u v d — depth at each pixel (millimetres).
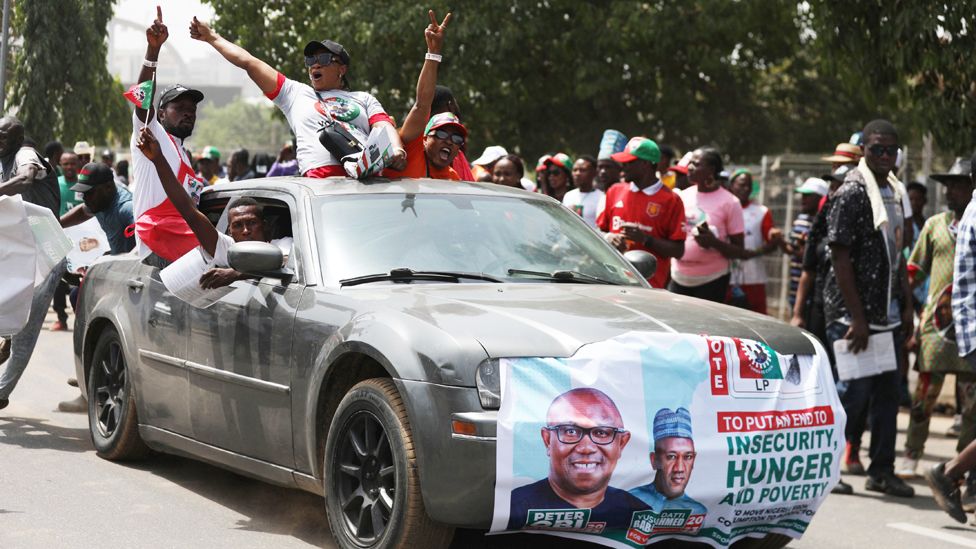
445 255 5285
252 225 5637
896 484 7211
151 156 5508
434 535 4375
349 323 4699
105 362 6805
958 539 6035
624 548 4332
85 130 11375
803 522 4789
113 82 11508
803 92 29938
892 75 10398
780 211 16953
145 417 6285
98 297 6840
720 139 28422
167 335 6000
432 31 6230
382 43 23391
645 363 4316
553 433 4145
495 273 5270
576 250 5691
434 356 4266
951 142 10203
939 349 7500
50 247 7000
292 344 4992
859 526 6281
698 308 4914
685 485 4312
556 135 27047
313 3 23266
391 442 4410
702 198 8984
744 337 4633
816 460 4660
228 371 5438
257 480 6352
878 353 7086
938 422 10227
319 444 4883
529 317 4465
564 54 25000
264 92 6703
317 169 6371
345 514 4734
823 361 4816
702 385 4402
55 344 11859
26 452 6699
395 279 5074
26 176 7059
